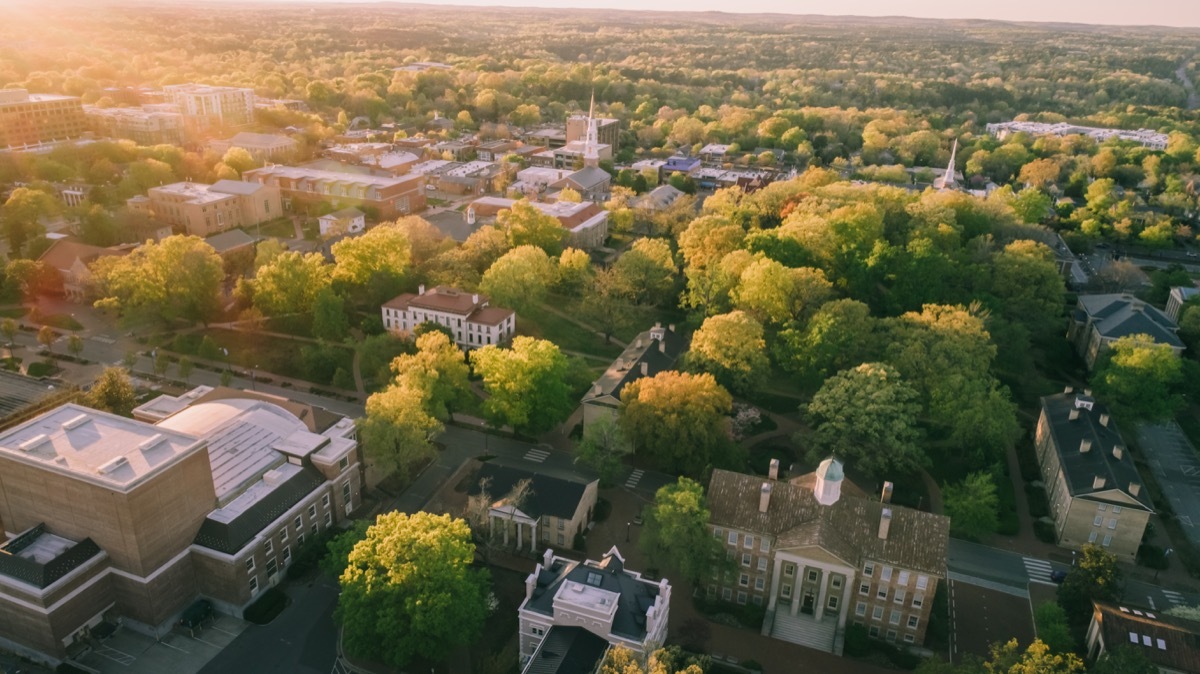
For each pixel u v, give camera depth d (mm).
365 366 168500
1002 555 124750
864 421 131625
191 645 103312
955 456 148125
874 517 106938
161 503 101688
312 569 116312
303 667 100562
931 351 150875
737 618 110125
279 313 191750
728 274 186125
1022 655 89375
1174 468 149500
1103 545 124375
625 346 191875
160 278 183625
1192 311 182375
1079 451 131875
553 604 92938
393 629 95375
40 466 100688
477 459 145375
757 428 156500
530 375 145375
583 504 123812
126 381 149125
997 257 195000
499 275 193875
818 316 160625
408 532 100500
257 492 114250
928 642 107000
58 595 97562
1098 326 181375
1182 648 96500
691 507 108062
